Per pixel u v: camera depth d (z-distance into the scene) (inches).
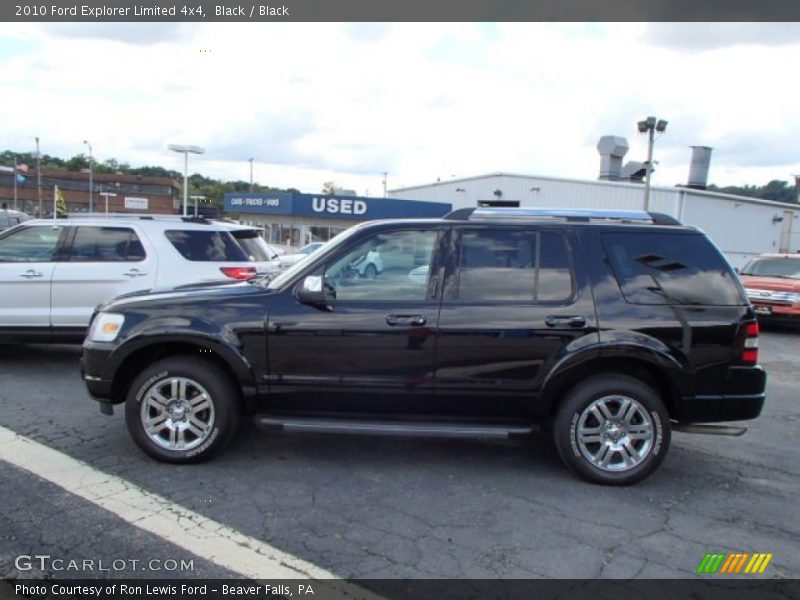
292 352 173.8
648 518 154.1
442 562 130.7
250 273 301.6
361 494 163.2
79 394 247.0
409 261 178.1
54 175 3750.0
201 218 318.3
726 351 171.8
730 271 176.7
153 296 184.2
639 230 178.7
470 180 1589.6
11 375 274.7
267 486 166.4
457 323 171.5
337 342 172.7
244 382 174.9
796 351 430.9
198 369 176.1
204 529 141.8
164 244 293.4
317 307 174.4
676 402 173.5
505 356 171.5
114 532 139.2
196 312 176.2
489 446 203.3
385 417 178.2
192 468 177.0
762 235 1401.3
